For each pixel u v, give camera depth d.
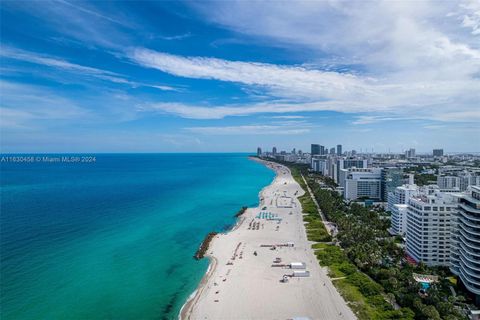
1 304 125.56
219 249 194.12
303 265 162.00
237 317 117.44
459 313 112.94
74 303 128.25
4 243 195.25
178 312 123.25
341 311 120.12
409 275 139.25
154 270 162.75
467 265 129.12
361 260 162.75
